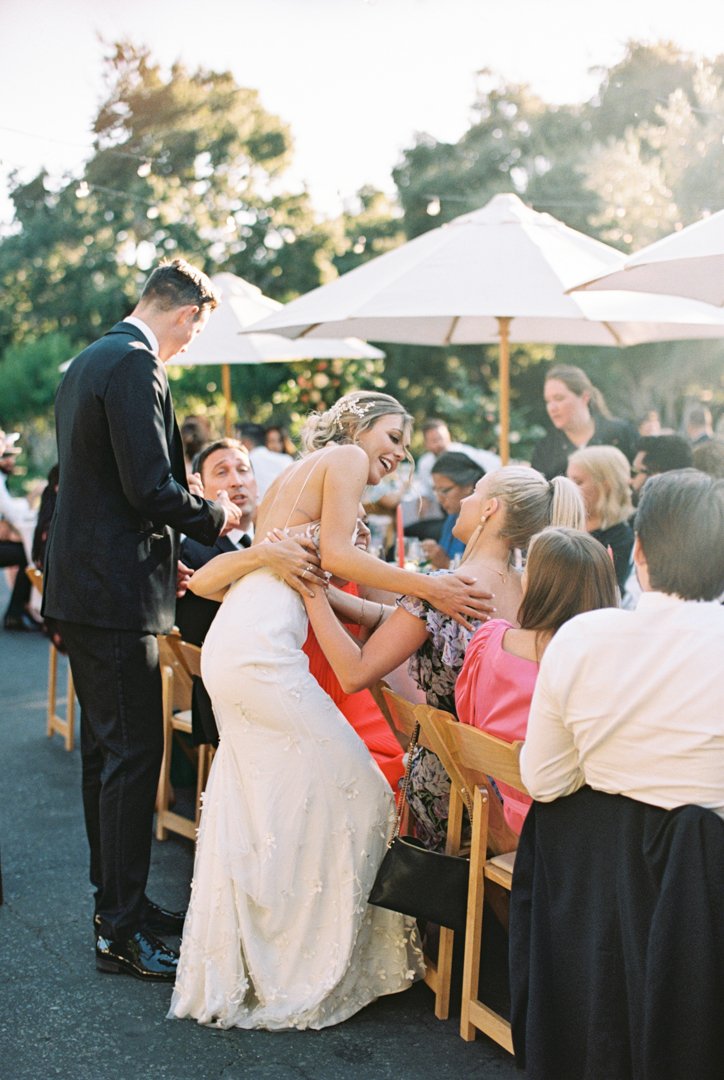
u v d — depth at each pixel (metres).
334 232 18.31
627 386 16.05
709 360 14.93
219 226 17.69
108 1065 2.68
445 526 6.12
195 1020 2.89
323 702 2.86
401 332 6.55
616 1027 2.13
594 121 12.61
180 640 3.68
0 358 25.17
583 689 2.13
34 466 24.77
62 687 7.08
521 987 2.35
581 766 2.21
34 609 9.16
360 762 2.87
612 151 10.39
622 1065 2.13
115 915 3.16
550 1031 2.24
